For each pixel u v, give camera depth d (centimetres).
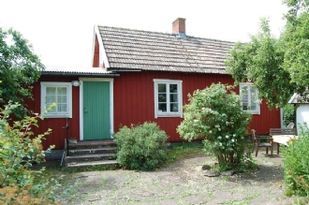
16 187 363
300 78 900
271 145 1287
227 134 1018
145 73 1526
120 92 1469
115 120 1452
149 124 1298
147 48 1644
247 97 1777
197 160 1245
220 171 1023
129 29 1736
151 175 1041
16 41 1128
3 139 399
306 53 866
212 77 1688
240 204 721
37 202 365
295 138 813
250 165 1053
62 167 1155
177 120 1587
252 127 1783
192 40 1875
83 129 1397
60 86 1364
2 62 1074
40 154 447
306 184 668
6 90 1045
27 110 1157
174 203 750
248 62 1438
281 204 672
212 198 782
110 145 1317
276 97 1384
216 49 1872
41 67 1203
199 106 1040
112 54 1493
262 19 1432
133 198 795
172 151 1443
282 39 1123
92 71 1402
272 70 1304
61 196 483
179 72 1581
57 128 1349
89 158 1203
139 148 1144
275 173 1001
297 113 1414
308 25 870
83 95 1406
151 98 1534
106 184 933
